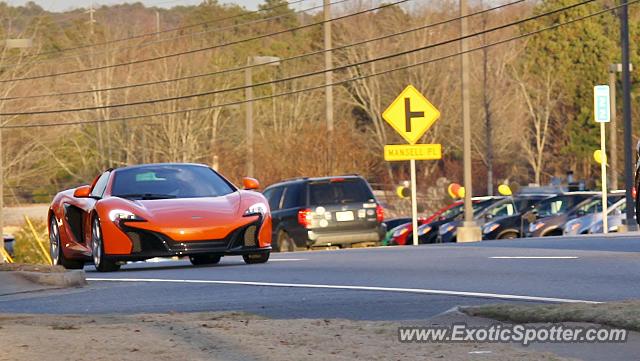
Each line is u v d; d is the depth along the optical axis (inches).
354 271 1093.1
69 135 5472.4
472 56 5629.9
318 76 5856.3
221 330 658.2
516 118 5693.9
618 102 5462.6
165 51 5590.6
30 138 5241.1
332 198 2036.2
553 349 590.9
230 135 5398.6
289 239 2064.5
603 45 5713.6
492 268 1071.6
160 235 1194.6
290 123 5349.4
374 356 573.0
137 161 5438.0
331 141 3503.9
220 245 1206.9
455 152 5634.8
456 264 1130.7
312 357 571.2
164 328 667.4
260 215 1238.3
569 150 5757.9
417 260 1203.9
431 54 5605.3
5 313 808.9
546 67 5841.5
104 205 1226.6
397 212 3836.1
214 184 1295.5
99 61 5615.2
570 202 2394.2
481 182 5482.3
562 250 1277.1
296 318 748.0
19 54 5221.5
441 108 5556.1
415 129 2076.8
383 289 903.7
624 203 2357.3
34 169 5270.7
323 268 1146.0
